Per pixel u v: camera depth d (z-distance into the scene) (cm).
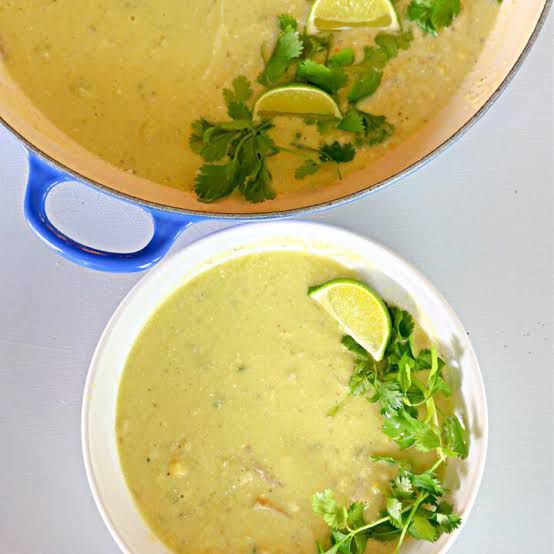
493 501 38
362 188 32
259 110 33
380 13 32
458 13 33
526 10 32
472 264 38
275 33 33
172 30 33
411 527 35
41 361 39
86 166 33
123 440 37
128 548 36
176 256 35
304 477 37
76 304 39
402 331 36
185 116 33
